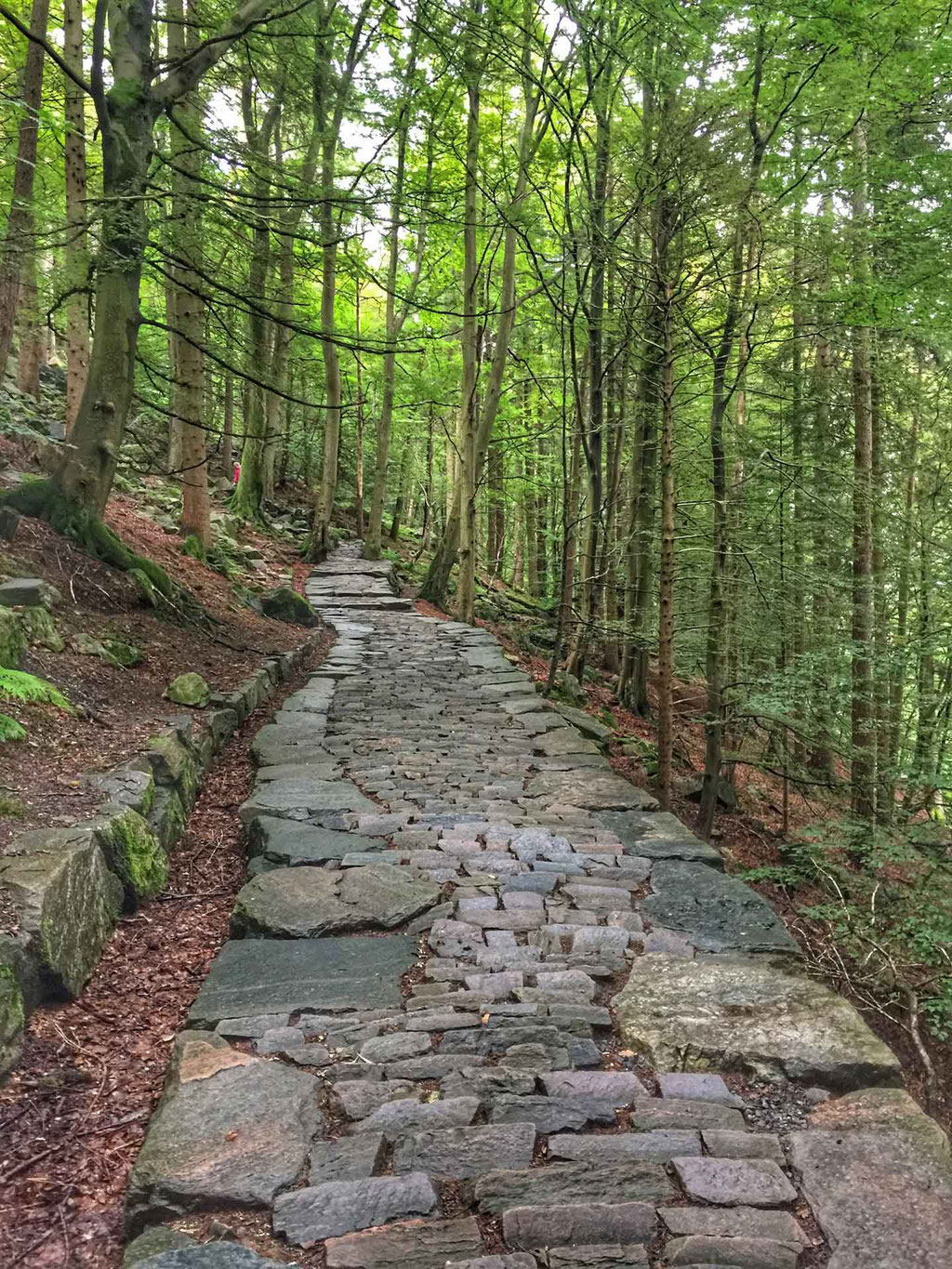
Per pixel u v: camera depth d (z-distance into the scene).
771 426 10.66
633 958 3.68
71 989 3.31
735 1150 2.40
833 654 7.75
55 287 7.39
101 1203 2.27
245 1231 2.07
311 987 3.39
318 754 7.17
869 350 8.83
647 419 10.81
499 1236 2.05
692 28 6.96
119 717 6.34
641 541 11.98
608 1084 2.72
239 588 13.70
